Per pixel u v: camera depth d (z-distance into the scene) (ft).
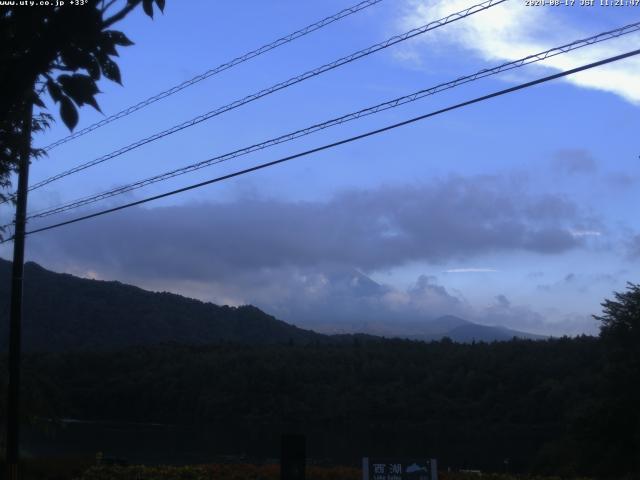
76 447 179.01
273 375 304.71
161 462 145.69
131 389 300.61
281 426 265.75
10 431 52.90
